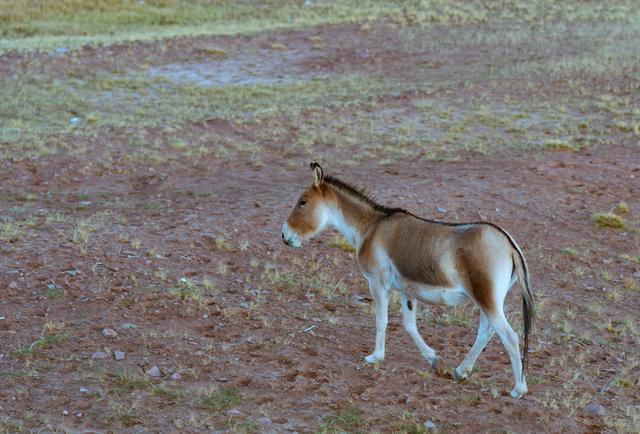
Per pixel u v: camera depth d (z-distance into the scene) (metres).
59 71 30.12
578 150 20.59
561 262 14.07
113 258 12.52
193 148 21.44
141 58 32.34
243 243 13.80
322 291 12.22
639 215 16.27
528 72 29.61
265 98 27.39
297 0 44.12
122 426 7.90
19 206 16.47
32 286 11.34
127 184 18.52
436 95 27.05
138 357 9.52
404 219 9.07
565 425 8.29
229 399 8.55
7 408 8.12
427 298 8.88
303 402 8.56
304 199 9.75
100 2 41.84
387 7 41.91
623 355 10.48
